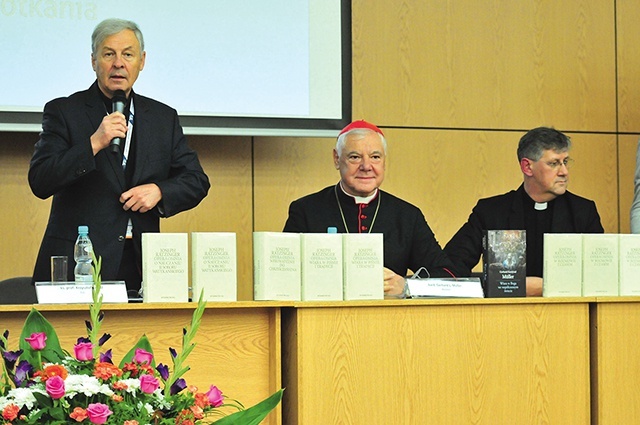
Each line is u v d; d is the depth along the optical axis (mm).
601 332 3568
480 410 3436
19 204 5766
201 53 5785
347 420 3312
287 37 5898
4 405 2021
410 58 6371
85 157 3873
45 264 4070
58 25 5566
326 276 3361
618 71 6656
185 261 3254
